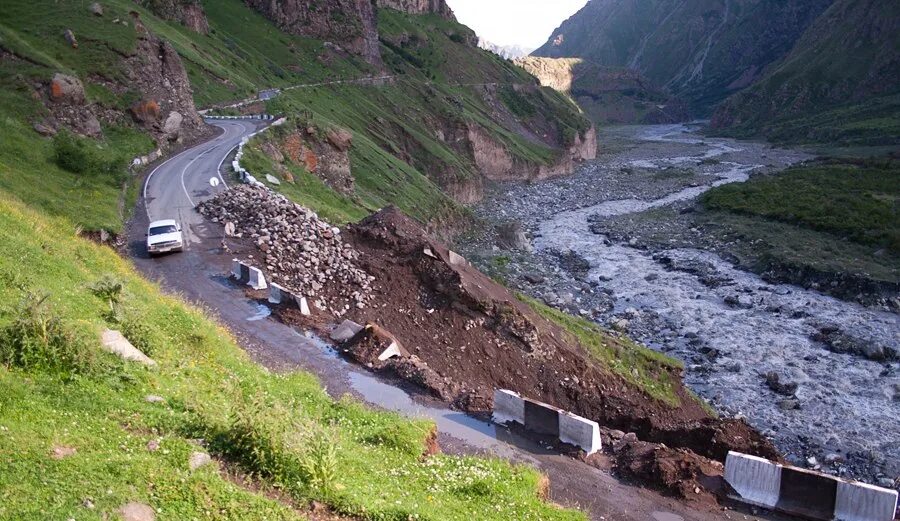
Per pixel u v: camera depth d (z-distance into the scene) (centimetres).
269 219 2977
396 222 2817
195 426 1054
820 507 1291
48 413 937
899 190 7900
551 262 5997
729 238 6475
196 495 862
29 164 3256
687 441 1728
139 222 3197
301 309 2178
